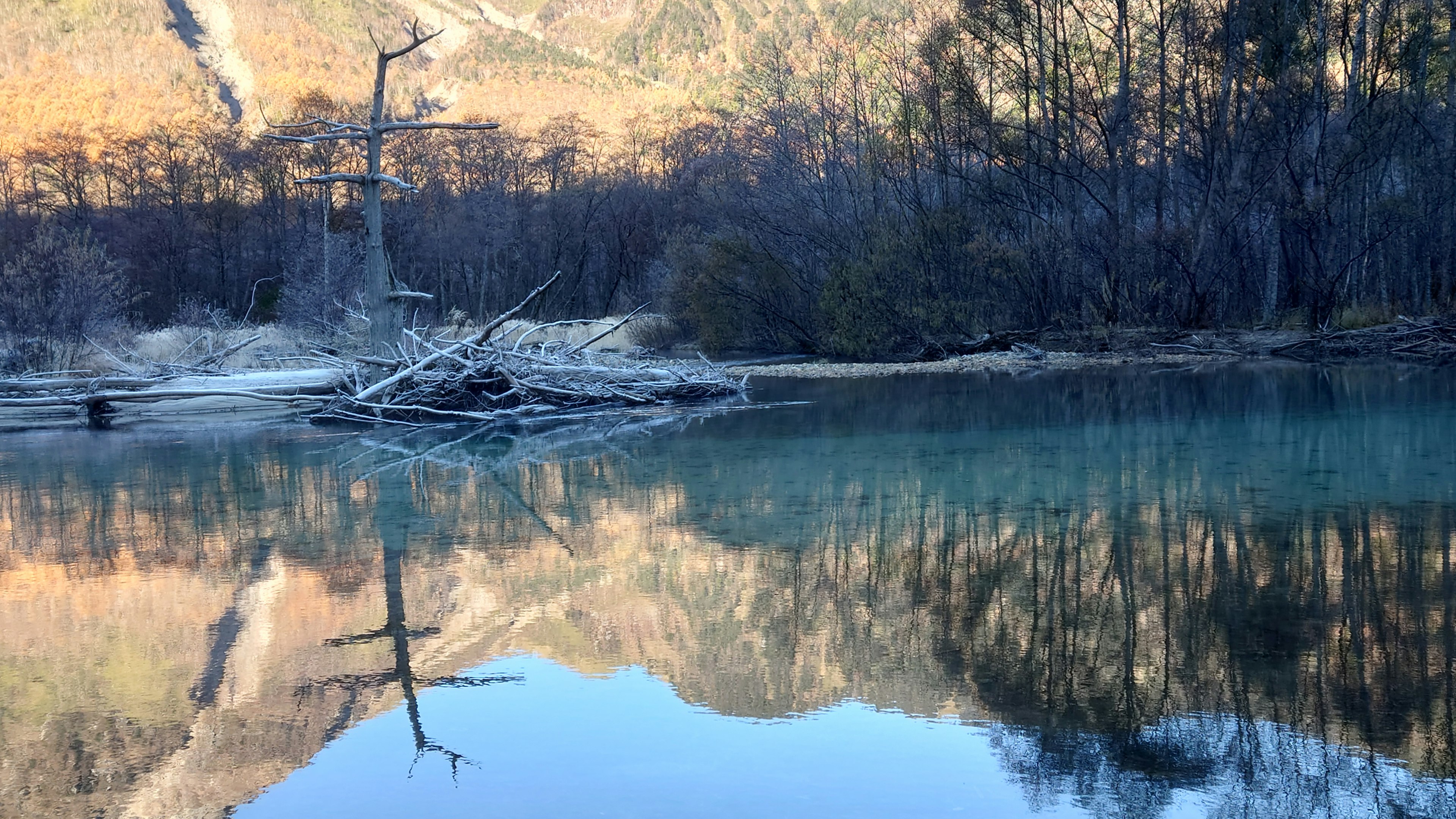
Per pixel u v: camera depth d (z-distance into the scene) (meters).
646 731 3.56
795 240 29.75
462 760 3.34
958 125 27.23
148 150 62.66
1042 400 14.89
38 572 6.05
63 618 5.08
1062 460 9.37
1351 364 19.77
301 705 3.86
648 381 16.86
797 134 33.22
